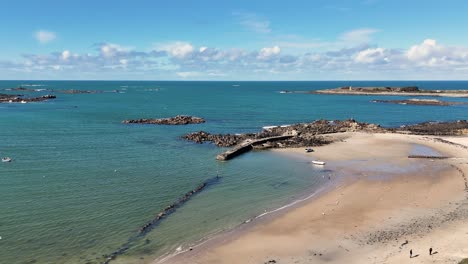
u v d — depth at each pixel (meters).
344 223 40.00
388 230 37.94
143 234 37.75
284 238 36.78
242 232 38.25
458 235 35.94
